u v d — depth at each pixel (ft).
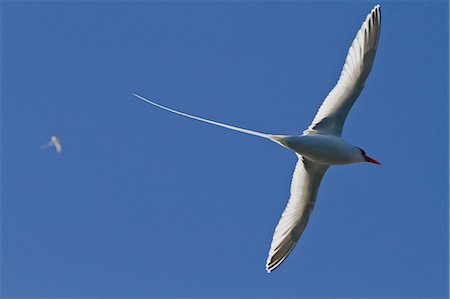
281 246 59.26
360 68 55.11
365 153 55.57
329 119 55.57
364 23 55.57
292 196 58.65
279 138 54.39
